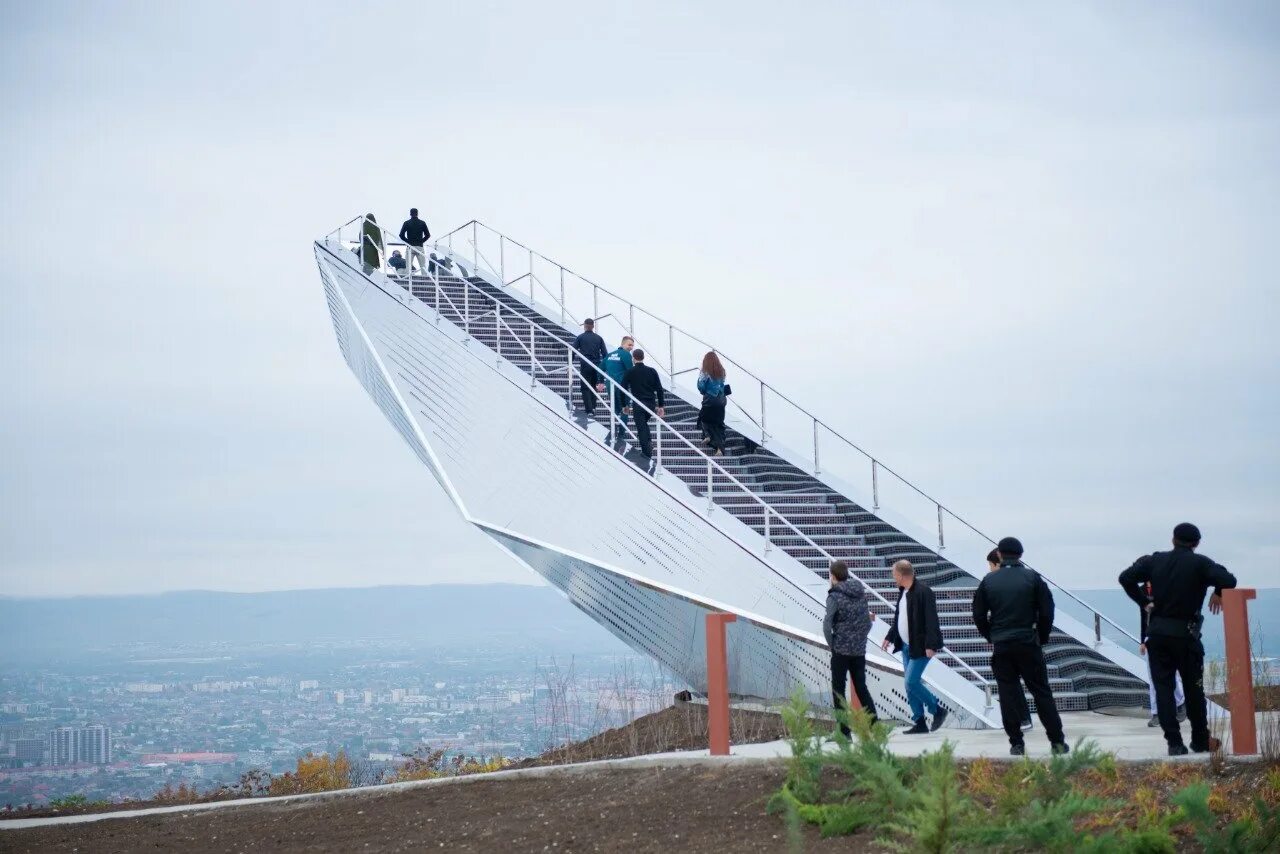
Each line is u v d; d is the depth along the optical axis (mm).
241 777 16906
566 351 25109
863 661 12664
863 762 9305
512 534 19797
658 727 16375
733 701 18094
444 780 12422
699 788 10422
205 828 11625
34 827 12406
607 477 19219
